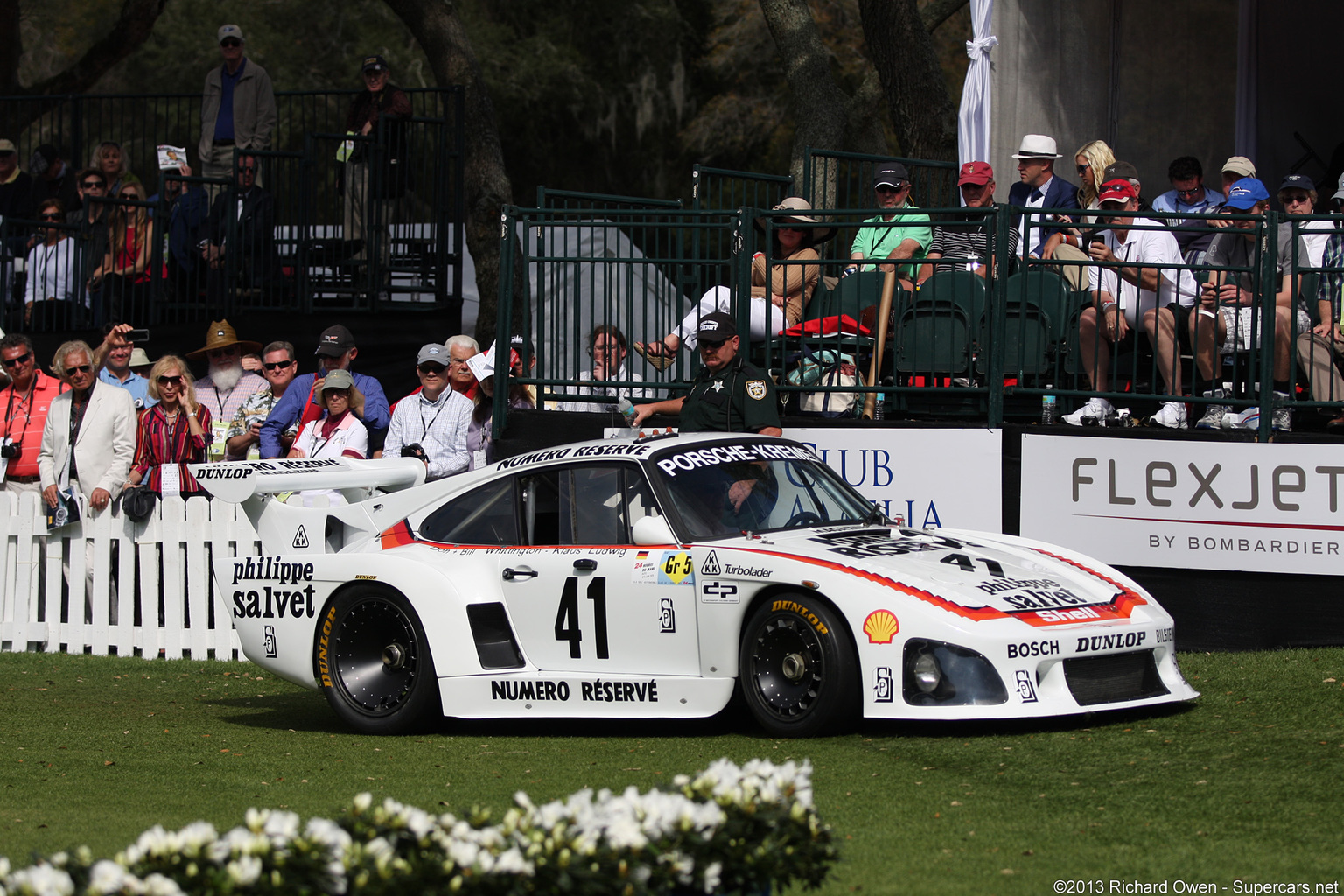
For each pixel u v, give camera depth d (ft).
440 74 203.82
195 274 176.96
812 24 188.44
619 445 90.89
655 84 321.93
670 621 83.66
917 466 112.06
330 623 92.68
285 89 312.91
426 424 128.16
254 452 138.21
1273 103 153.17
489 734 88.63
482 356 128.16
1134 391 108.68
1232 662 98.12
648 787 69.36
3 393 136.26
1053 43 152.46
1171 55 153.79
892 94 173.88
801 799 41.14
